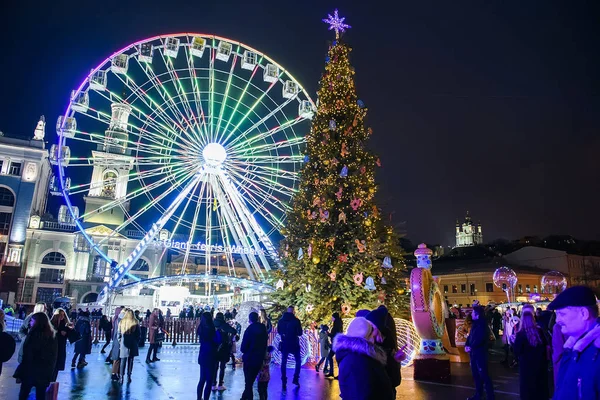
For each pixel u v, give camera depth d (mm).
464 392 10836
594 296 3430
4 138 66938
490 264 73438
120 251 71188
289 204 21766
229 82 36781
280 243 21031
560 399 3238
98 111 34594
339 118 20516
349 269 18391
